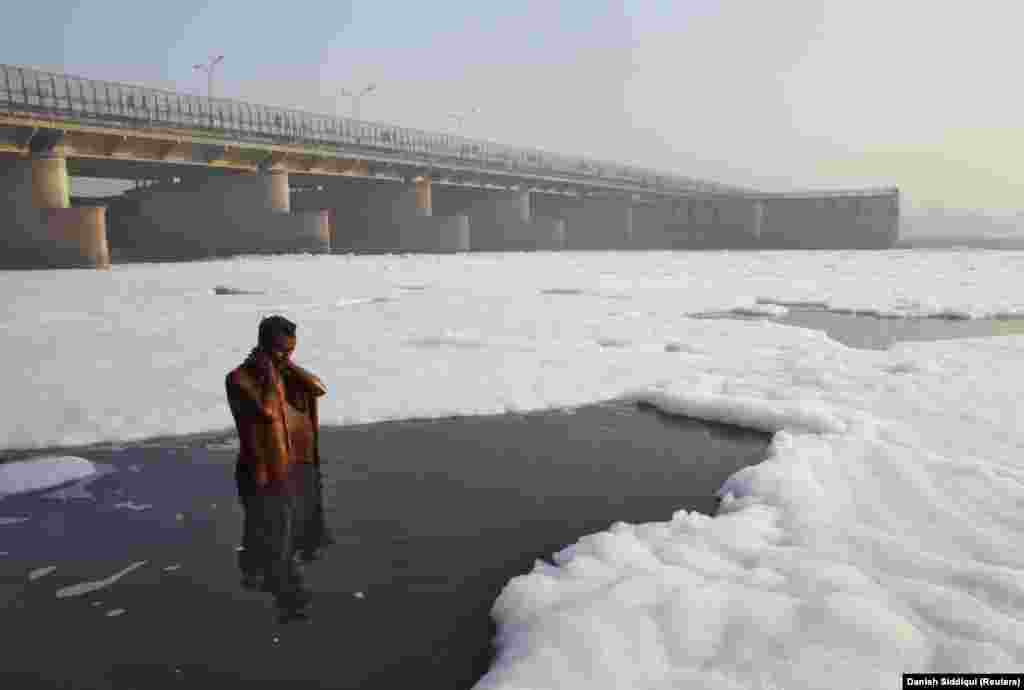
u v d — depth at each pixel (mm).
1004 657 3025
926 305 22266
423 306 21266
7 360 11781
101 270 41812
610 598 3727
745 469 6027
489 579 4375
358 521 5305
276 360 6352
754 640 3273
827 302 24500
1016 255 68250
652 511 5531
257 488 6016
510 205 95625
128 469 6512
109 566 4555
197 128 55562
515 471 6496
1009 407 8156
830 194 111688
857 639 3221
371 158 70688
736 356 12539
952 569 3969
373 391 9555
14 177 44812
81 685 3277
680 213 122875
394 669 3406
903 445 6762
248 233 63031
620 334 15312
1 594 4188
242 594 4184
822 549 4367
